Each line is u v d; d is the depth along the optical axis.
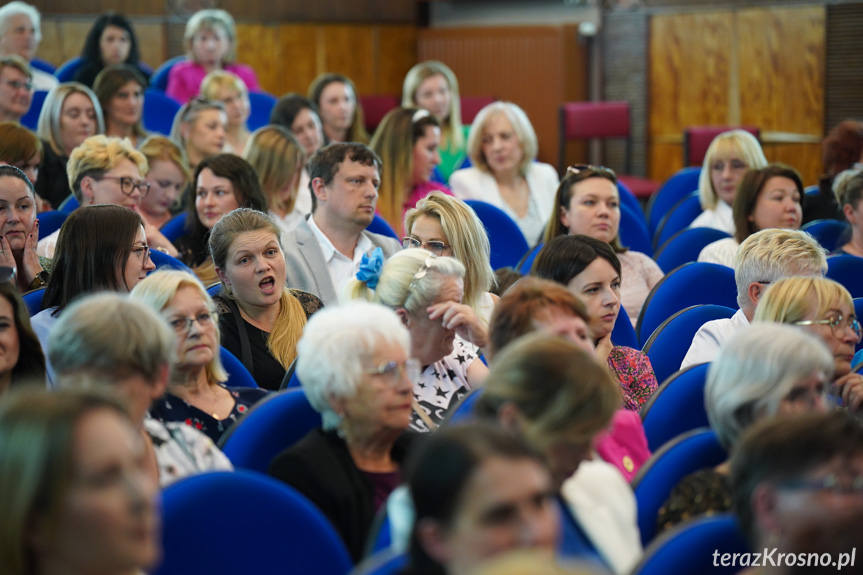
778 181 7.05
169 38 14.55
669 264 7.73
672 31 14.62
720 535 2.72
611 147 15.10
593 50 15.21
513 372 2.75
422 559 2.21
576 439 2.68
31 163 7.19
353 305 3.40
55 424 2.13
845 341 4.11
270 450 3.57
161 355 3.03
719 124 14.44
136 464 2.20
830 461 2.43
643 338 5.99
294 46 15.09
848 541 2.40
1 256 5.05
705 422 4.15
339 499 3.24
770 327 3.21
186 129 9.05
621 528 2.97
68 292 4.71
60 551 2.12
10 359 3.59
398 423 3.29
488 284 5.30
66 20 14.08
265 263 4.97
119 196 6.55
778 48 13.95
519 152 9.25
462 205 5.29
